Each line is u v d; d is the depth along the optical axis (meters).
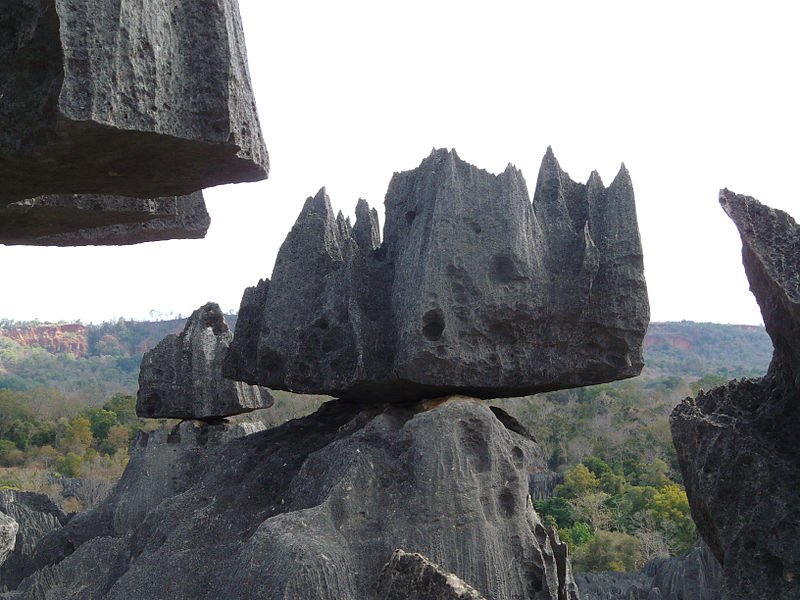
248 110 5.04
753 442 7.24
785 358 7.38
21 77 4.46
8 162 4.69
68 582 13.98
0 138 4.57
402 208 9.98
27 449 60.38
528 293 8.73
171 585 8.91
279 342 10.20
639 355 9.14
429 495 7.95
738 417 7.74
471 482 8.05
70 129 4.33
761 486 7.02
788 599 6.72
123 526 15.98
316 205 10.66
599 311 9.01
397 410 9.35
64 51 4.25
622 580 22.61
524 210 8.93
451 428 8.22
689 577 14.73
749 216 7.05
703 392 8.42
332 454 8.85
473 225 8.80
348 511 7.97
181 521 9.71
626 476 43.31
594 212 9.35
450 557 7.81
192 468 16.33
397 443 8.43
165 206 6.57
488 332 8.68
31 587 13.99
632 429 50.00
